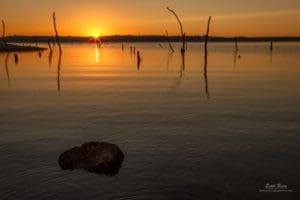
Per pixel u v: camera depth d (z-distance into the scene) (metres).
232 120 18.19
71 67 52.84
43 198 9.62
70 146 13.98
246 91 28.02
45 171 11.29
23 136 15.31
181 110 20.77
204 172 11.20
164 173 11.12
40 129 16.50
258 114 19.58
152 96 25.88
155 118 18.72
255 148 13.57
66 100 24.23
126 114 19.72
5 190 10.07
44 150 13.45
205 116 19.16
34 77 38.72
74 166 11.36
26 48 105.38
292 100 23.83
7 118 18.72
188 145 13.99
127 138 15.02
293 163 11.92
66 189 10.09
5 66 53.06
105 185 10.29
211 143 14.25
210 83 33.12
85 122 17.84
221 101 23.66
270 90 28.45
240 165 11.77
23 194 9.84
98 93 27.39
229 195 9.67
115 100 24.20
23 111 20.50
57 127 16.88
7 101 23.80
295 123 17.48
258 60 66.62
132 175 10.93
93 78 37.97
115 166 11.30
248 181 10.54
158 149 13.50
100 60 71.12
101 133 15.82
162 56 83.31
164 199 9.48
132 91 28.42
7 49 92.75
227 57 77.88
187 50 124.25
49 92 27.91
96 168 11.09
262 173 11.09
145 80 35.97
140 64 58.66
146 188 10.09
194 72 44.16
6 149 13.55
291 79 35.81
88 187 10.18
